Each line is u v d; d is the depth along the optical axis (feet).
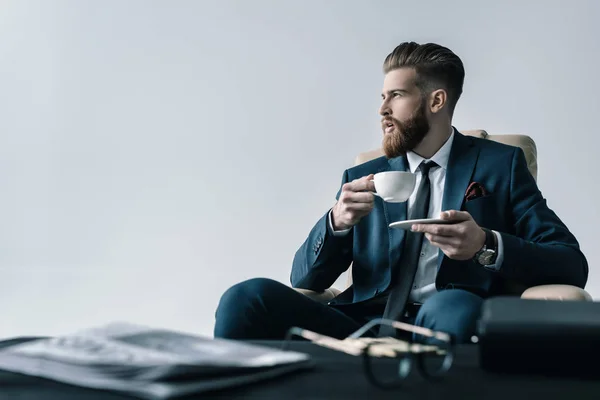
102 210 16.94
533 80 13.58
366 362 2.39
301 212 15.80
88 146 17.03
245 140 16.11
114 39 16.93
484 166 5.69
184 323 12.22
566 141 13.34
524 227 5.47
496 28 13.84
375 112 15.31
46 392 2.26
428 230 4.78
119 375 2.26
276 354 2.70
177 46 16.53
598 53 13.32
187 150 16.47
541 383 2.47
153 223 16.61
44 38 17.28
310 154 15.72
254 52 16.02
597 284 12.96
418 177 5.88
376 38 15.19
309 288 5.91
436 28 14.42
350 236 5.85
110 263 16.85
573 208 13.21
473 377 2.57
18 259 17.25
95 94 17.03
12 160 17.34
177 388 2.17
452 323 4.00
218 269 16.24
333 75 15.52
